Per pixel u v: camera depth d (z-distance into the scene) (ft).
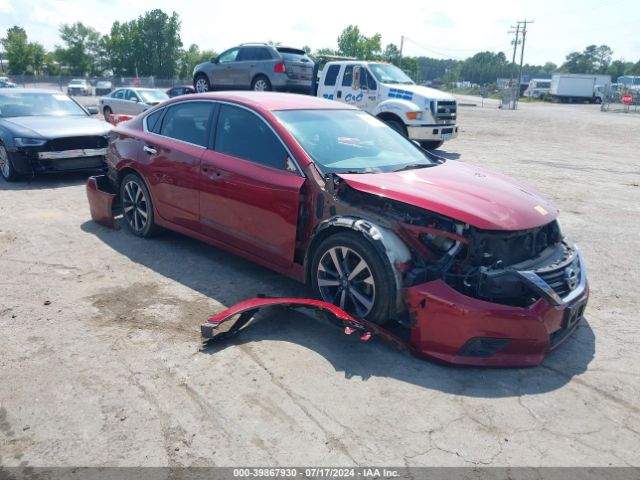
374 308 11.76
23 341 11.92
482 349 11.00
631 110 135.13
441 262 11.35
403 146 16.17
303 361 11.36
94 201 20.38
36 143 26.91
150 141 17.81
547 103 198.59
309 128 14.82
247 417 9.51
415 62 334.85
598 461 8.66
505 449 8.88
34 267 16.39
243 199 14.48
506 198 12.32
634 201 27.91
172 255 17.69
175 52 327.26
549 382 10.86
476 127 72.49
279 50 48.91
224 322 13.02
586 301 11.98
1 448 8.66
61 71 315.17
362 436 9.09
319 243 13.08
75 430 9.10
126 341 12.01
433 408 9.89
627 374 11.28
